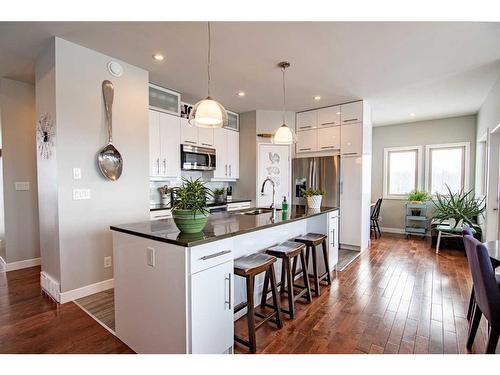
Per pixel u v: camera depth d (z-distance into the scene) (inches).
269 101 180.2
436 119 229.5
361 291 115.8
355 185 180.7
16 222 141.9
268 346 76.9
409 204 226.1
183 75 134.2
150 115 144.6
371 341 79.4
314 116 197.9
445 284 123.0
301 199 199.8
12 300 105.0
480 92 161.0
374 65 123.0
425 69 127.1
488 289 65.6
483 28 91.7
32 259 147.1
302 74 133.3
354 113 180.1
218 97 170.7
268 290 106.0
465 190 216.1
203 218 69.9
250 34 95.9
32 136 146.7
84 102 105.4
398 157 250.2
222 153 195.6
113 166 114.4
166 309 64.6
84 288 107.4
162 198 165.8
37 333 82.8
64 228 101.3
